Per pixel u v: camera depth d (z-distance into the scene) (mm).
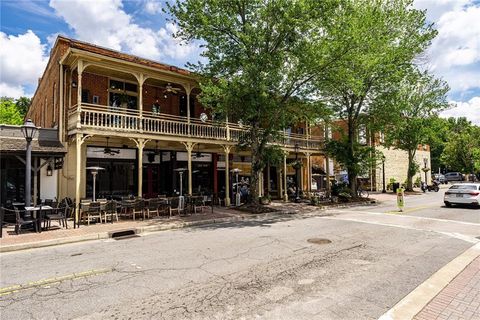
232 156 23375
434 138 32969
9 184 14328
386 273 6234
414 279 5871
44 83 20484
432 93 30547
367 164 23203
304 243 8953
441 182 53031
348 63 16719
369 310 4543
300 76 16391
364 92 21969
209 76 16047
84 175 15883
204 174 21562
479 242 9039
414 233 10391
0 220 9906
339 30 15328
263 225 12352
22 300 5129
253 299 4988
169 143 18109
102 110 16391
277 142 22047
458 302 4695
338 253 7816
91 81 16281
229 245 8781
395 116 23484
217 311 4562
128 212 14617
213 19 15023
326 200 21875
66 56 14156
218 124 17734
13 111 39156
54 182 14977
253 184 16844
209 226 12438
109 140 16281
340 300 4914
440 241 9180
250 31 15086
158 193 19219
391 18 22422
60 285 5793
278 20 14812
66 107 15258
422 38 23344
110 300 5047
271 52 15547
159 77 16453
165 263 7074
